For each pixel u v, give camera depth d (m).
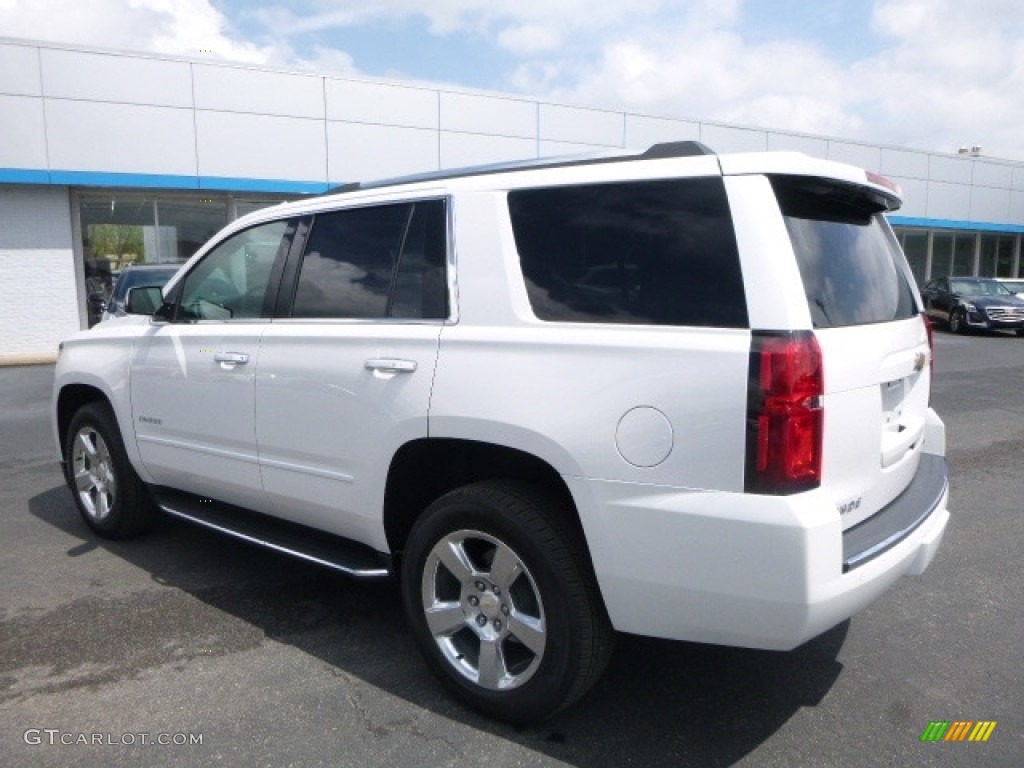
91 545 4.94
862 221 3.21
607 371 2.65
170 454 4.34
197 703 3.12
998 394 10.92
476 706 3.02
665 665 3.46
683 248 2.63
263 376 3.72
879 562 2.60
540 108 18.78
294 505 3.71
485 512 2.89
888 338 2.92
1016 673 3.38
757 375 2.39
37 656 3.50
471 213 3.13
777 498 2.37
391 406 3.17
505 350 2.89
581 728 2.96
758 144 22.25
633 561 2.60
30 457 7.46
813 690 3.24
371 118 17.19
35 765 2.72
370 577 3.38
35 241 15.36
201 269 4.31
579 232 2.86
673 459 2.51
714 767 2.73
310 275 3.71
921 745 2.87
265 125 16.30
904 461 3.16
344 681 3.29
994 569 4.54
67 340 5.21
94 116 14.96
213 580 4.38
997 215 28.50
